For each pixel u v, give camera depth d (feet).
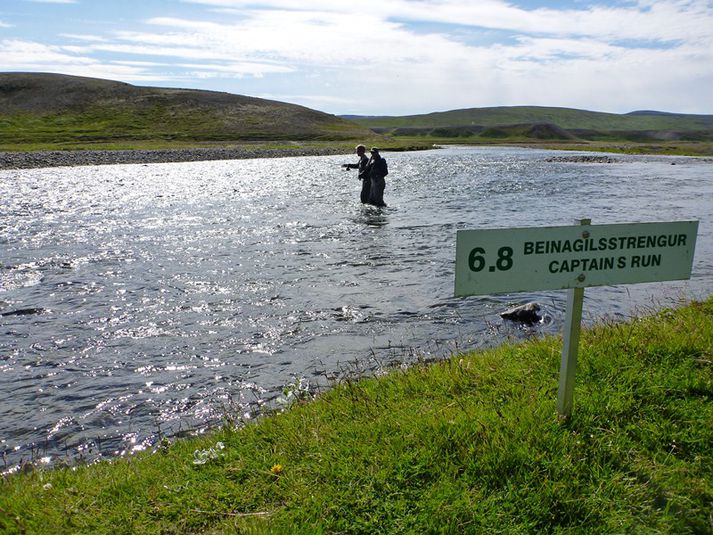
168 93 453.17
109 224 64.54
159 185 109.50
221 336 30.25
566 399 15.29
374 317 33.09
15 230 60.23
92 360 27.14
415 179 118.73
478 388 18.39
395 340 29.45
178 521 12.67
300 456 14.82
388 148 289.33
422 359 25.70
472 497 12.80
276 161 191.21
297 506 12.86
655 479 13.32
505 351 22.77
